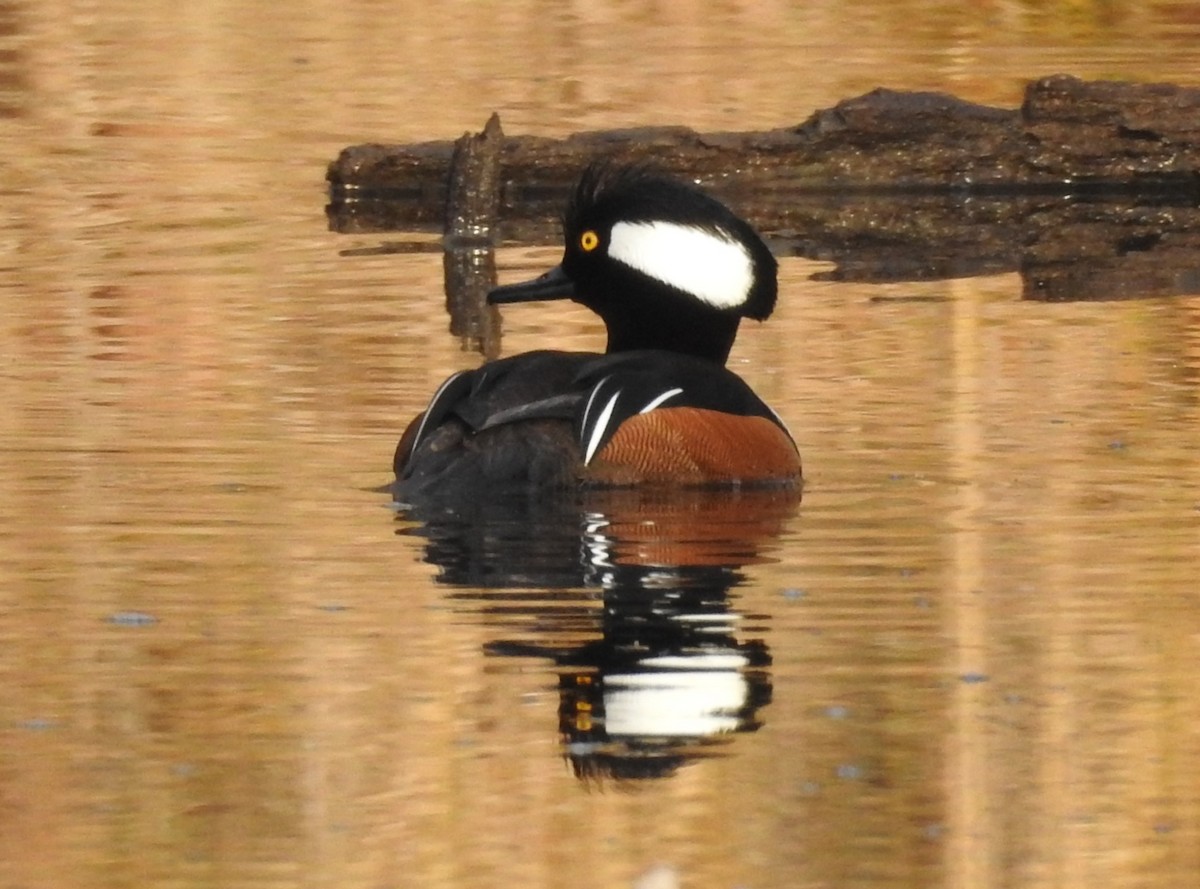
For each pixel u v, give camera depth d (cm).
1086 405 1384
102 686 824
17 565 991
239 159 2602
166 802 718
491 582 954
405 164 2402
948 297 1836
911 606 927
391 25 3538
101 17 3553
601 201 1258
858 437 1291
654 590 942
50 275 1909
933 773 744
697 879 662
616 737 771
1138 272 1973
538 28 3531
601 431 1084
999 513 1098
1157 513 1100
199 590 948
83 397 1397
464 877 662
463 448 1078
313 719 786
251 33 3459
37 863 671
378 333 1661
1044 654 863
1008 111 2520
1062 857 683
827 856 683
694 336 1252
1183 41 3322
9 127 2778
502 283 1911
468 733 775
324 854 682
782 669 841
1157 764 753
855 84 2989
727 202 2473
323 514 1081
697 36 3453
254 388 1437
